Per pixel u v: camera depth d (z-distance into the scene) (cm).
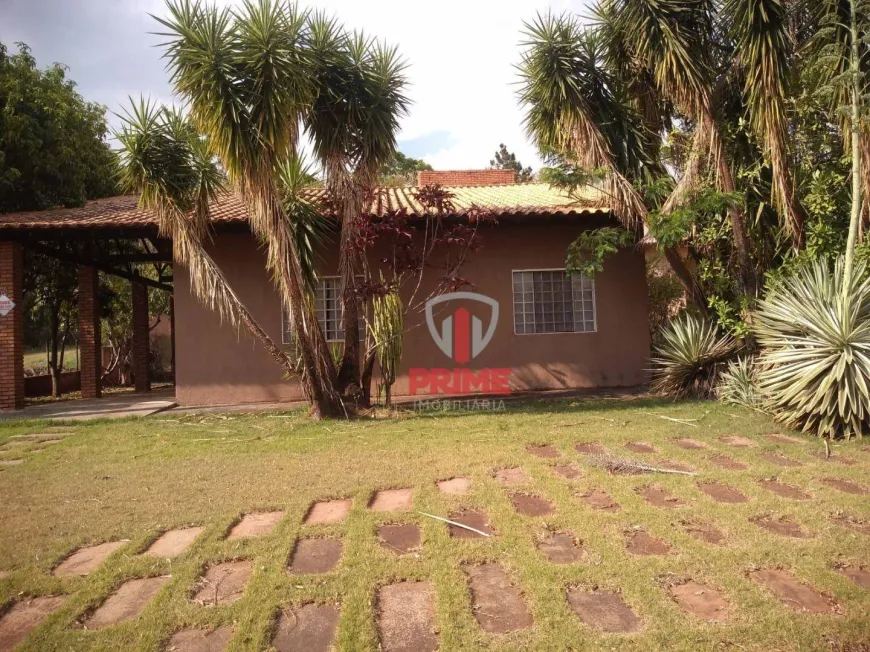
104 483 493
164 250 1266
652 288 1285
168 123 740
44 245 1098
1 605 296
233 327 1022
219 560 339
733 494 436
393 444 608
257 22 658
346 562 327
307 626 270
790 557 321
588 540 348
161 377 1941
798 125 878
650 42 800
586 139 884
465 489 461
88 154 1412
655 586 292
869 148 689
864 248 700
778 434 620
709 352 841
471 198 1165
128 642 258
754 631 252
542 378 1047
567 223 1048
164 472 522
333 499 445
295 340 830
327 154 792
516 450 568
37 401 1219
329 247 1037
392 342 830
